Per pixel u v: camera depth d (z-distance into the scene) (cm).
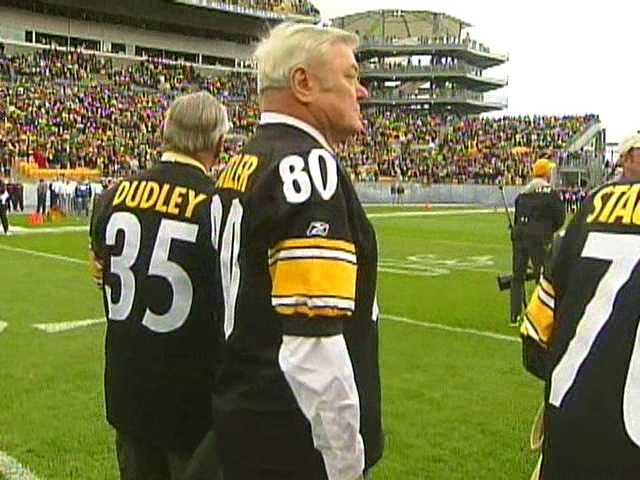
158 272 302
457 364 783
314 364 201
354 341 221
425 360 799
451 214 3862
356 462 208
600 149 5591
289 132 224
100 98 4881
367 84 7594
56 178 3709
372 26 7681
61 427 580
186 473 269
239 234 217
